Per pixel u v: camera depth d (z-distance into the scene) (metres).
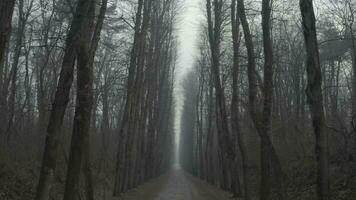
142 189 35.06
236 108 24.19
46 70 26.16
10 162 19.42
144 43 28.55
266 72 14.69
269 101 14.54
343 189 16.98
